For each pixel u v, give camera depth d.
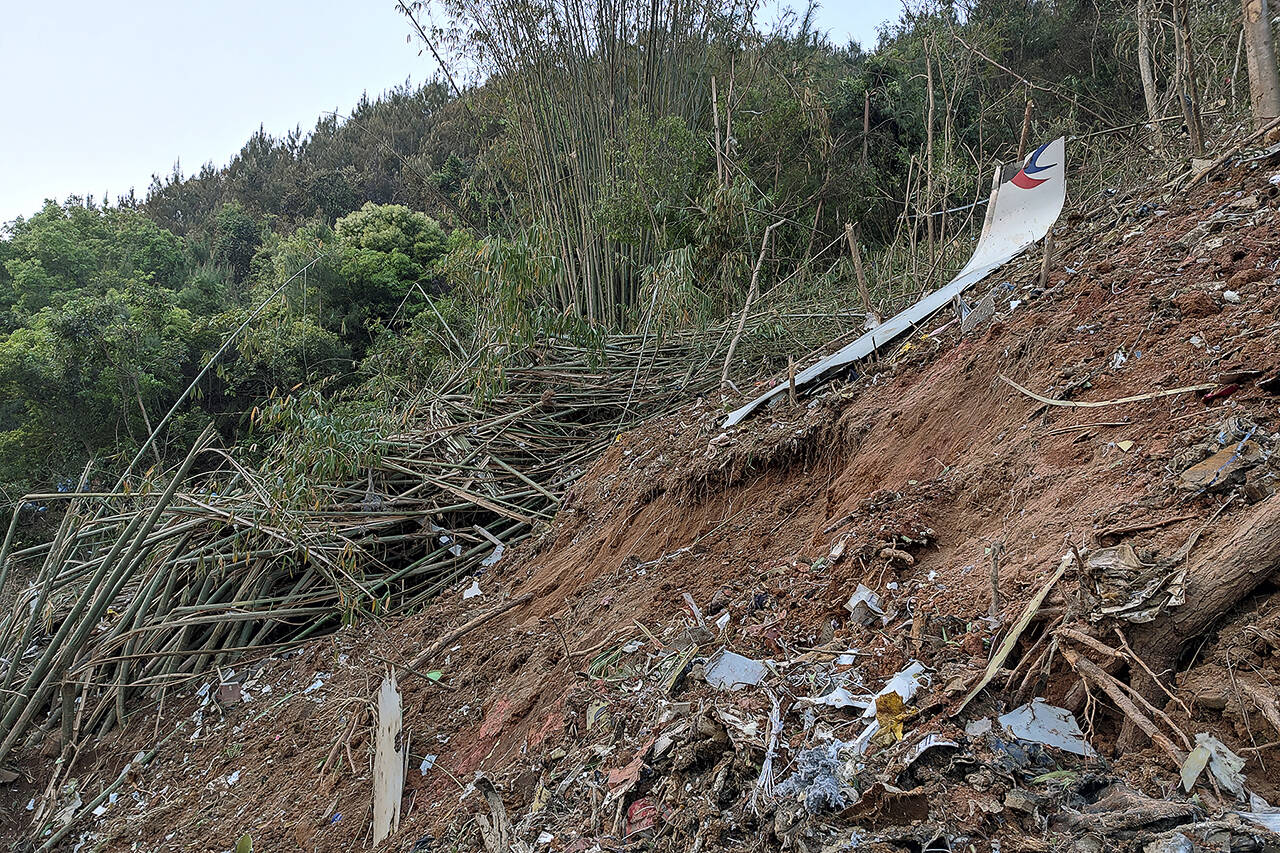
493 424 7.04
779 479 4.07
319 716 4.62
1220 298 2.86
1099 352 3.00
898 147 13.19
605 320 10.62
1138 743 1.85
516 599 4.78
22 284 21.41
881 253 10.63
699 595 3.54
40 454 12.78
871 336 4.69
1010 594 2.31
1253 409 2.31
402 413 7.79
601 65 11.66
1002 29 15.12
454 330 9.73
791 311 7.50
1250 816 1.56
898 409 3.69
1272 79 4.12
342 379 12.09
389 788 3.60
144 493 5.72
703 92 12.42
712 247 9.34
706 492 4.30
